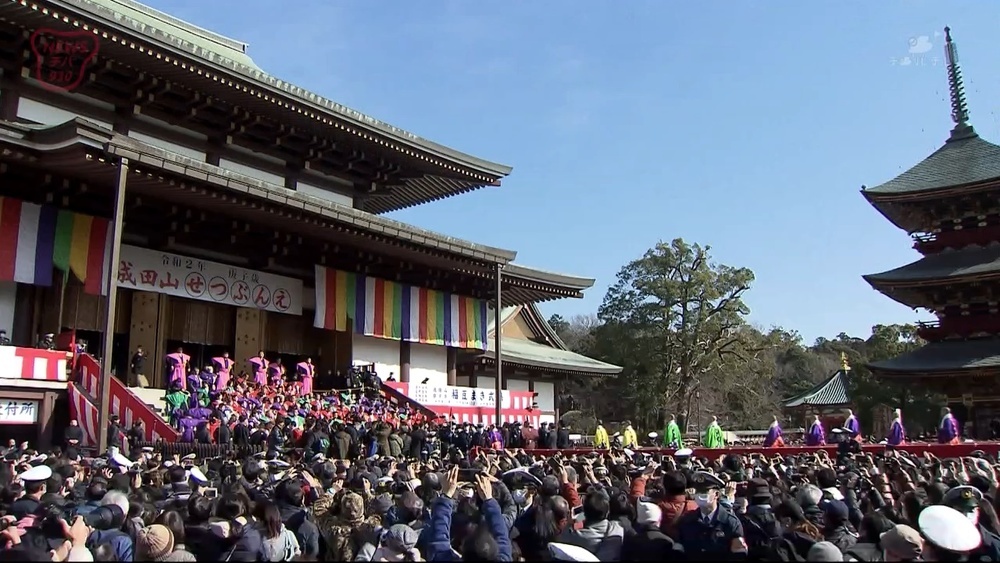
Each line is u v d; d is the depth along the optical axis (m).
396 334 37.94
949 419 31.92
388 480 11.18
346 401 32.59
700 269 70.50
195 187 26.00
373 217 31.80
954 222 51.38
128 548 6.84
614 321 74.31
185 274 31.38
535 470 12.92
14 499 9.05
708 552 7.00
